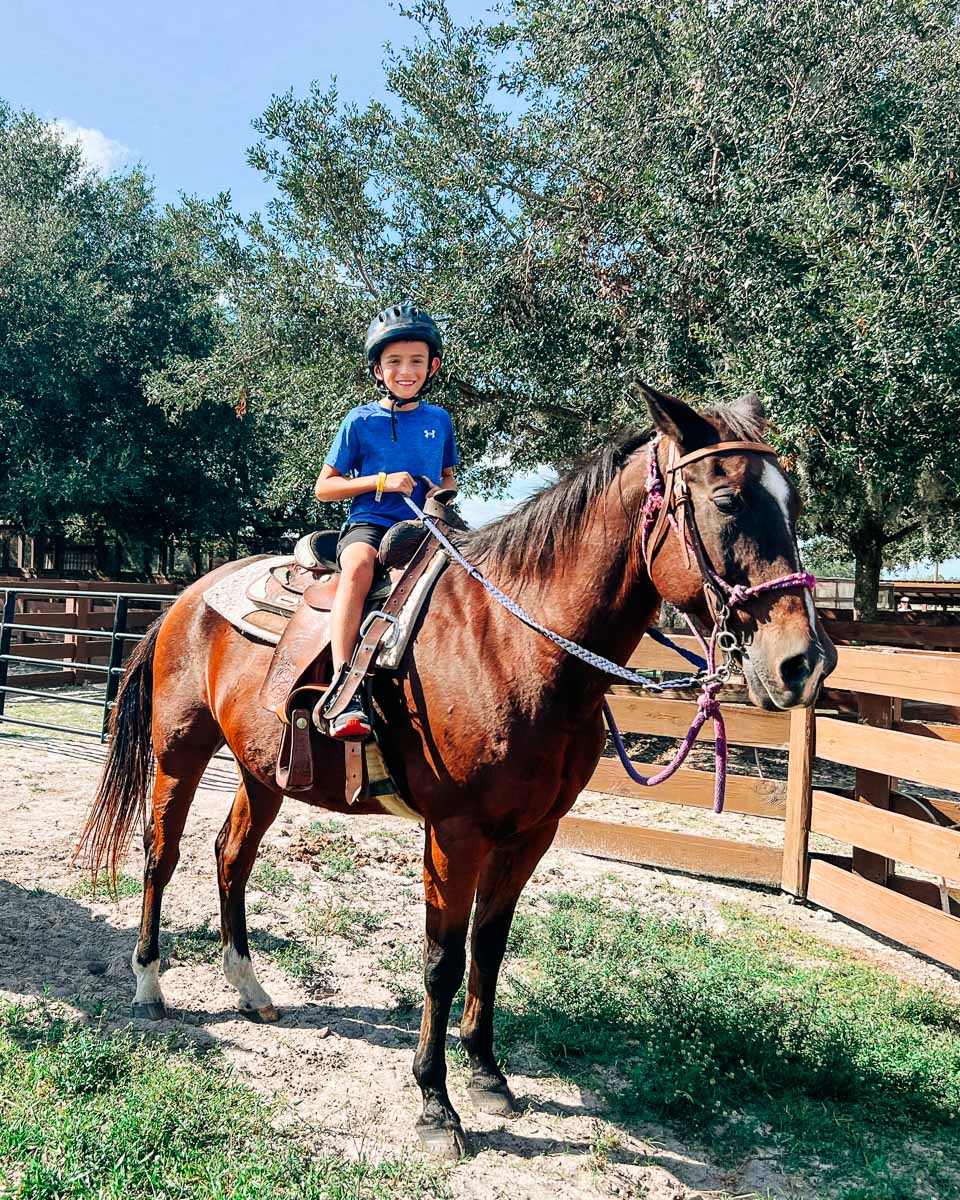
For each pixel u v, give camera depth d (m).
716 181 8.80
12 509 21.14
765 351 7.72
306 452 12.71
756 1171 2.73
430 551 2.87
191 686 3.51
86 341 20.38
